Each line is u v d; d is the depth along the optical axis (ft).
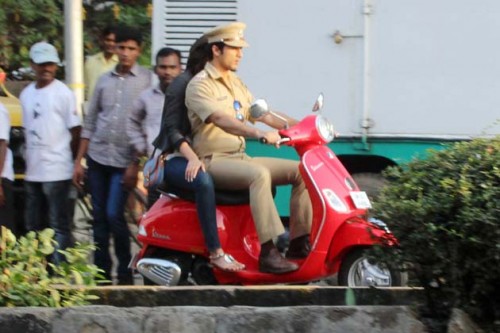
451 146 51.60
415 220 48.67
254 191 69.92
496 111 86.99
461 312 48.44
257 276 70.95
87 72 104.88
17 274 53.16
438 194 48.49
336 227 69.92
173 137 71.51
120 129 81.56
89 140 82.99
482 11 86.79
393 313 48.70
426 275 49.83
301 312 49.01
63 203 83.97
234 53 71.72
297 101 89.71
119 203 81.66
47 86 83.61
